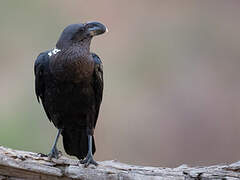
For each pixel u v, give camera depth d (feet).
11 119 52.70
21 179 25.59
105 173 25.82
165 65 63.98
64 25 62.54
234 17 68.33
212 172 25.73
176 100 61.41
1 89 56.44
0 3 60.34
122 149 56.70
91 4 64.34
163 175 25.89
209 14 68.49
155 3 66.90
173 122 59.57
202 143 59.57
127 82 61.46
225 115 61.00
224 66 65.46
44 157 25.89
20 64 58.90
